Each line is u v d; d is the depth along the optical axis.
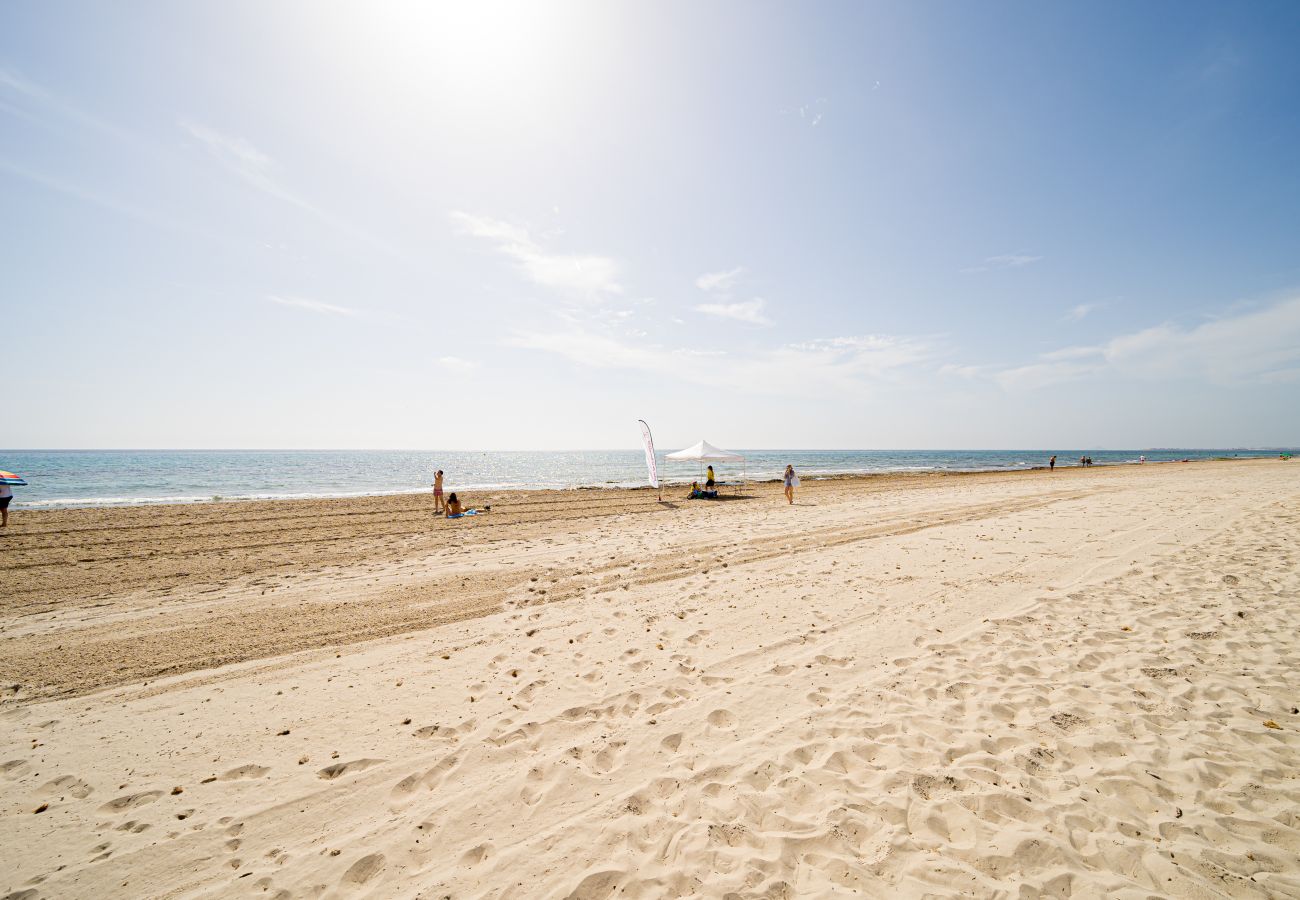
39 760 3.81
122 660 5.62
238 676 5.21
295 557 10.86
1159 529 11.54
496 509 19.11
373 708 4.54
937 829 3.02
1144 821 3.05
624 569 9.29
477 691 4.84
